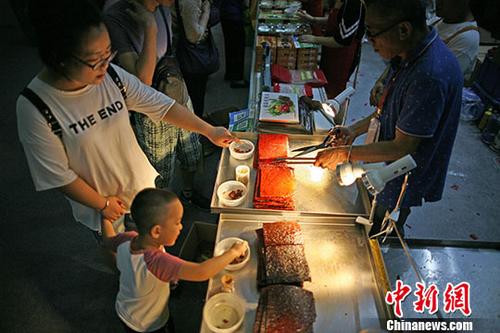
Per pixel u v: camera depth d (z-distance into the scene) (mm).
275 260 1463
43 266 2559
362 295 1421
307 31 3346
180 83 2303
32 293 2398
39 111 1367
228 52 4418
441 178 1907
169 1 2008
